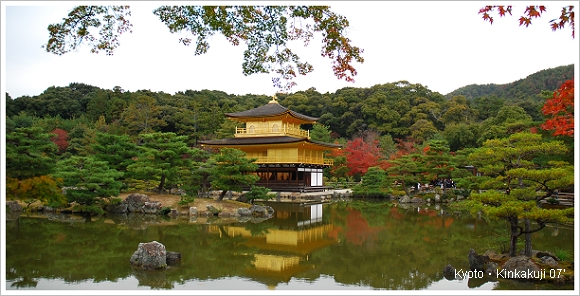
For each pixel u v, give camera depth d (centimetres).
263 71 1102
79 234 2256
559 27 998
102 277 1476
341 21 992
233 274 1534
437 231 2489
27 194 1359
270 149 5312
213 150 6275
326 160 5844
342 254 1877
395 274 1537
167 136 3522
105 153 3834
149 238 2181
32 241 2061
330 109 9588
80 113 8512
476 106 9256
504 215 1438
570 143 2381
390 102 9162
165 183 4034
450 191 4484
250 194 3459
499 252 1731
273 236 2320
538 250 1727
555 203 2825
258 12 1007
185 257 1784
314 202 4503
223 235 2316
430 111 8988
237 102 10450
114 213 3073
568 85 1171
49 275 1493
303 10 984
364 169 5662
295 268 1622
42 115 8212
